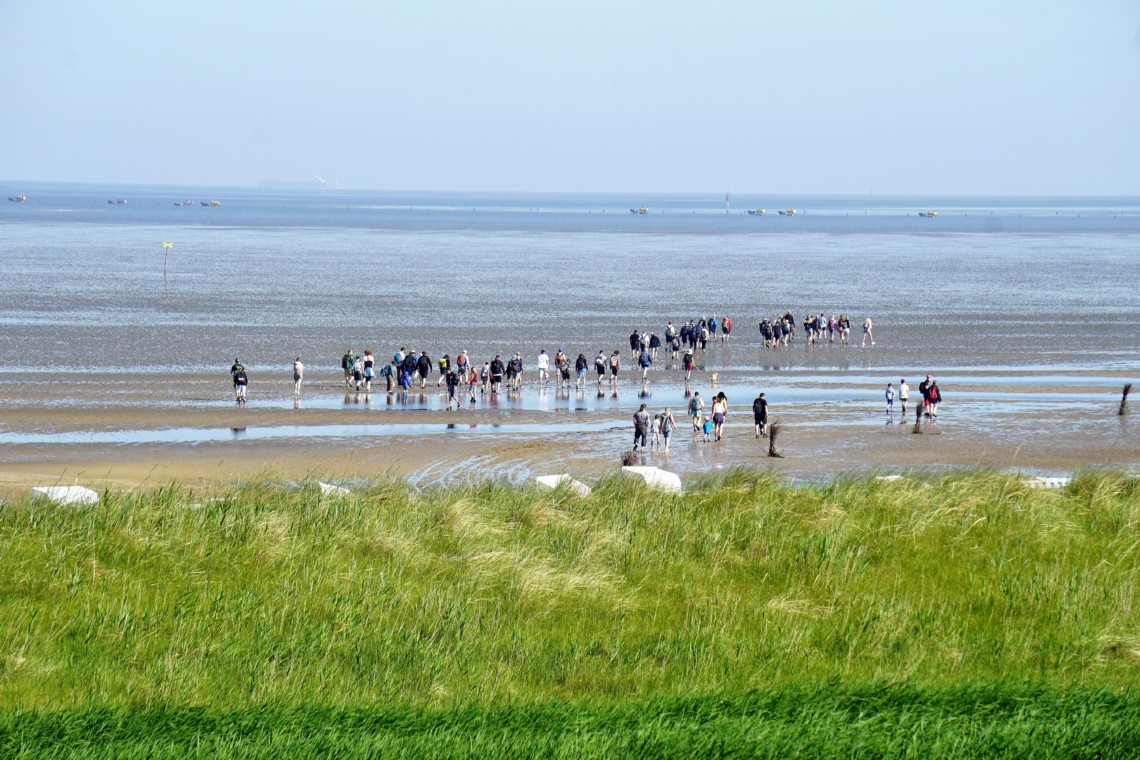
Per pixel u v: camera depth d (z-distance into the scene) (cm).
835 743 4344
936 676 5303
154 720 4512
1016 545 7206
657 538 7075
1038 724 4534
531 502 7944
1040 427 16888
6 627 5422
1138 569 6738
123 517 7081
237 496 7969
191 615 5700
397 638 5541
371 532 7131
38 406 17600
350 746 4259
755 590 6406
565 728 4509
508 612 5975
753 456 14750
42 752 4150
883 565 6806
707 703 4809
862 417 17725
